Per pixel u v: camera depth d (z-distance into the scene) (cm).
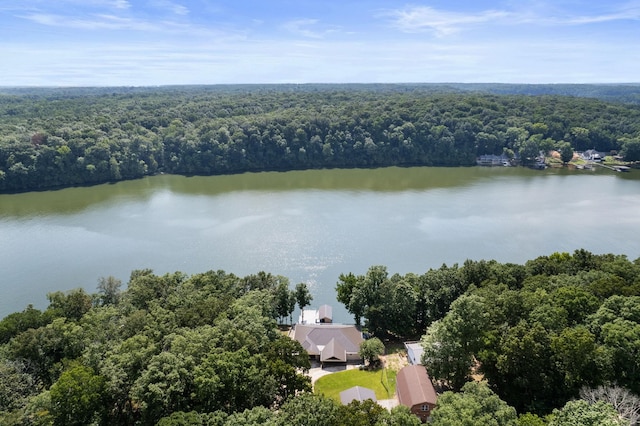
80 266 11269
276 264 11381
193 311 7000
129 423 5362
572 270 8725
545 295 6788
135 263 11425
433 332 6606
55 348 6228
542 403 5825
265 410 4809
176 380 5138
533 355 5797
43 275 10831
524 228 13700
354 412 4753
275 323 7394
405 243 12600
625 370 5500
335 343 7894
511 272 8738
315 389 6969
